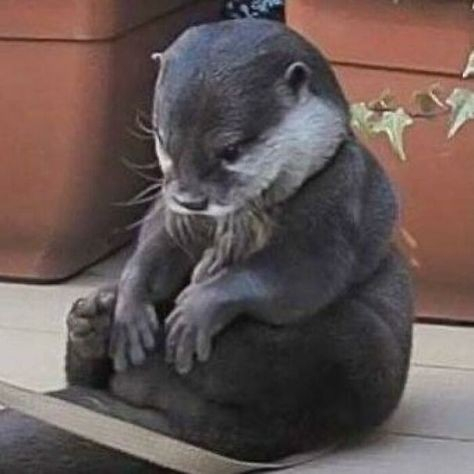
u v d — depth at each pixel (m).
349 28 5.94
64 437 4.63
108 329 4.83
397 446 5.00
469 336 5.98
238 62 4.43
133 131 6.60
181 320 4.66
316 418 4.82
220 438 4.75
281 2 7.39
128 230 6.78
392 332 4.90
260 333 4.68
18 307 6.21
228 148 4.41
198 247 4.74
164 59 4.50
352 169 4.69
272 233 4.62
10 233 6.46
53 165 6.38
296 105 4.50
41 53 6.29
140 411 4.83
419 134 5.91
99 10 6.25
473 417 5.24
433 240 6.02
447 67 5.88
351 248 4.72
